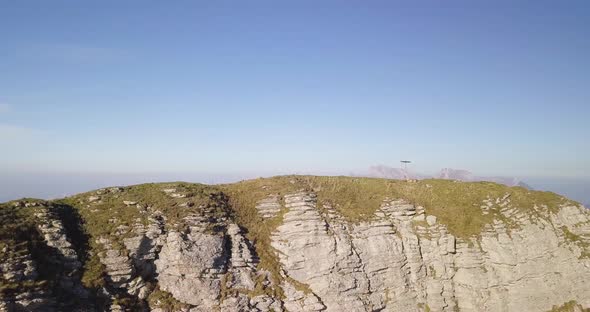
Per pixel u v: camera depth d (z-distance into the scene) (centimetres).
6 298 3934
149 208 5759
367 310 5747
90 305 4516
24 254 4388
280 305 5412
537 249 6400
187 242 5441
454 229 6606
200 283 5228
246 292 5384
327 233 6181
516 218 6725
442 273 6303
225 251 5672
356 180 7612
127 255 5047
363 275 5994
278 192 6850
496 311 6006
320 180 7494
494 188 7275
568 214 6819
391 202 6944
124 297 4816
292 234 6144
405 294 6056
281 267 5866
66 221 5222
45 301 4184
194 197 6222
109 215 5475
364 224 6488
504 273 6231
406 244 6444
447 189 7331
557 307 6041
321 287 5741
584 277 6269
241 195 6875
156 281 5175
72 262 4741
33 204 5212
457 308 6116
